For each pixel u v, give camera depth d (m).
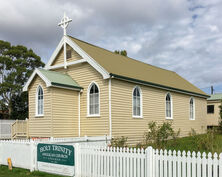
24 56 45.97
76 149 9.41
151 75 22.45
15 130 18.97
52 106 16.25
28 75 43.97
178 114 23.98
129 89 17.97
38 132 17.06
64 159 9.68
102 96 16.73
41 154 10.45
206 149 13.71
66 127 16.94
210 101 37.69
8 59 43.41
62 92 16.95
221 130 27.28
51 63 20.05
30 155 10.78
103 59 18.69
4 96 43.59
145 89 19.66
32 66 47.03
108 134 16.09
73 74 18.66
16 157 11.47
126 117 17.44
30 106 17.95
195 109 27.42
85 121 17.50
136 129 18.20
